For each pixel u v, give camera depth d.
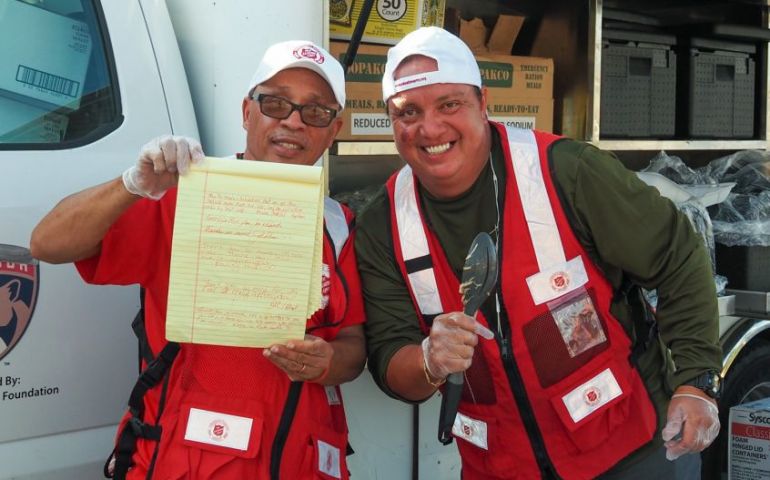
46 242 1.80
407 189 2.28
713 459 3.76
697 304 2.21
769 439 3.59
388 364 2.20
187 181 1.74
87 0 2.39
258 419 1.86
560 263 2.18
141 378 1.89
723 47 4.19
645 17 4.14
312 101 2.01
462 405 2.34
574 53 3.68
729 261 3.91
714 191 3.86
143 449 1.90
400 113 2.15
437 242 2.23
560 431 2.23
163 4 2.51
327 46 2.61
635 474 2.27
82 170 2.28
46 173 2.23
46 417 2.15
